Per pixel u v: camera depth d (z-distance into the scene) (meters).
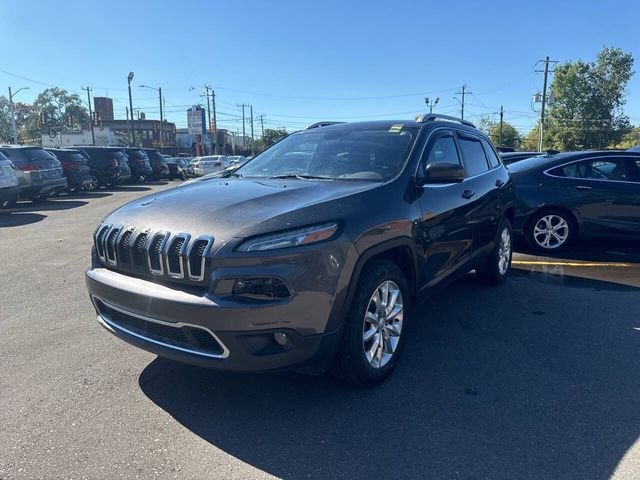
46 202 15.31
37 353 3.87
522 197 7.46
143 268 2.97
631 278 6.03
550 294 5.39
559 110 73.75
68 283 5.88
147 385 3.37
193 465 2.54
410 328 4.41
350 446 2.69
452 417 2.97
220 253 2.68
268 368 2.74
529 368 3.62
